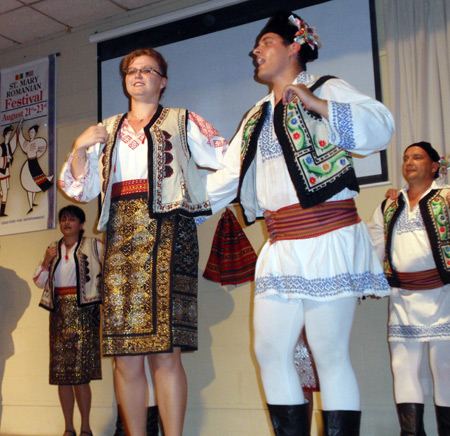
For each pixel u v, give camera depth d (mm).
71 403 3961
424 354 3285
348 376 1597
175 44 4625
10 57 5512
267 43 1871
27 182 5121
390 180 3727
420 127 3615
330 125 1603
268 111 1840
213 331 4090
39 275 4113
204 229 4270
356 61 3936
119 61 4867
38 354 4762
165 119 2229
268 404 1685
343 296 1561
